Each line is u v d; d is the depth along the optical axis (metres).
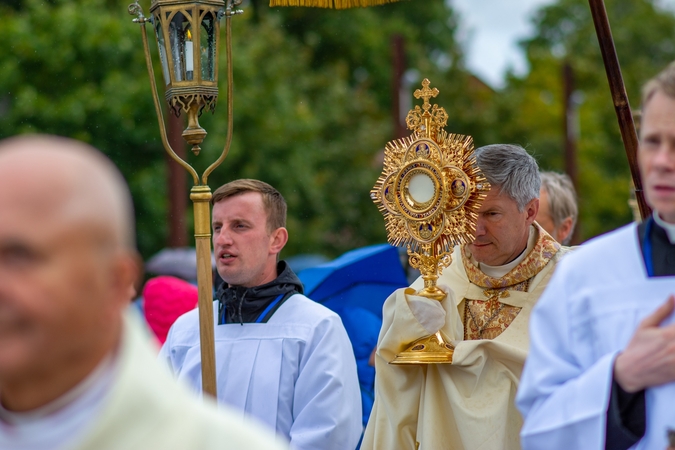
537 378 4.05
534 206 6.42
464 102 42.41
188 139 6.19
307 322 7.03
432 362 5.94
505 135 42.88
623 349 3.87
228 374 7.02
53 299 2.79
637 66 56.22
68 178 2.83
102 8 27.62
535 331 4.14
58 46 26.22
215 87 6.21
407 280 10.22
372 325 9.46
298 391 6.84
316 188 31.66
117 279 2.97
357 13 43.66
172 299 9.09
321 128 34.84
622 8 69.19
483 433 5.93
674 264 3.89
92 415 2.93
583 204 45.97
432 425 6.11
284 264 7.41
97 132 26.08
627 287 3.94
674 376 3.66
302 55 35.62
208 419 2.97
